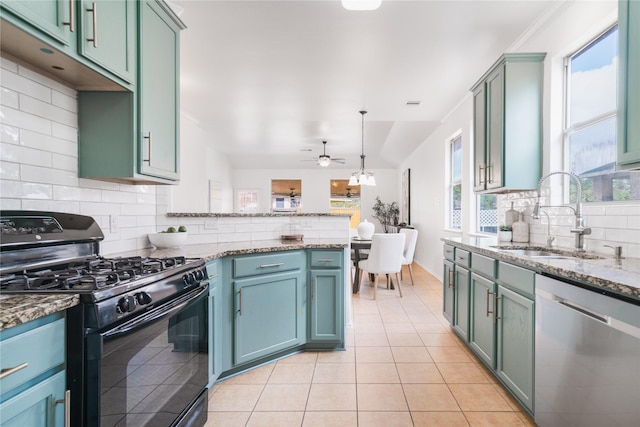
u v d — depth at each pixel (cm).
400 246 413
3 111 135
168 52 201
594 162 218
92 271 131
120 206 206
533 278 161
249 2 227
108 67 151
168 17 200
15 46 126
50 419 91
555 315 144
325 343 263
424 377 219
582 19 214
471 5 230
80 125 172
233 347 214
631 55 141
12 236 125
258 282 224
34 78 147
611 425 113
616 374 110
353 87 378
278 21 248
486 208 393
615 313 111
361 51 294
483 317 222
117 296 107
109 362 104
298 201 992
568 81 241
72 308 97
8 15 107
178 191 530
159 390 133
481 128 296
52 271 130
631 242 173
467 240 286
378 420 175
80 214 175
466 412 181
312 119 524
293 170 967
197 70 334
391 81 360
